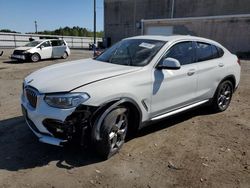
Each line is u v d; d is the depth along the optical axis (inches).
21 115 216.5
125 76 152.6
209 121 213.5
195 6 1344.7
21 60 689.6
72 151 156.9
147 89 159.9
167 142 173.3
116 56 185.5
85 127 136.3
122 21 1662.2
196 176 136.3
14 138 172.4
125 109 150.9
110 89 141.8
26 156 150.6
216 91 221.8
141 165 144.6
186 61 191.3
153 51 174.2
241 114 233.1
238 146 171.0
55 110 134.0
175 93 180.4
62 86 137.3
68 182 128.3
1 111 227.0
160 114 175.8
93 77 145.3
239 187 128.6
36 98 140.1
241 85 360.8
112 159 149.8
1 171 135.6
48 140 138.0
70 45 1647.4
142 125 165.8
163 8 1482.5
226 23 952.3
